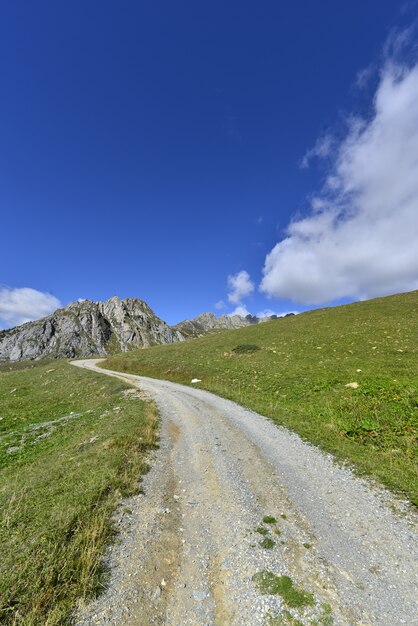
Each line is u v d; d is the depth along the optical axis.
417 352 29.78
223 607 5.61
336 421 16.67
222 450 14.01
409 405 16.78
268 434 16.00
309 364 31.28
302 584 6.06
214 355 47.69
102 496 9.03
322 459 12.45
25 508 8.23
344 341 39.00
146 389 31.97
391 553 6.87
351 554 6.90
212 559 6.91
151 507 9.04
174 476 11.40
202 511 8.97
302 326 55.06
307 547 7.21
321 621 5.21
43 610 5.22
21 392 43.00
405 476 10.46
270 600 5.71
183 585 6.14
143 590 5.95
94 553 6.63
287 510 8.88
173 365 46.25
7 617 5.00
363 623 5.14
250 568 6.58
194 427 17.94
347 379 23.75
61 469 11.23
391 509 8.62
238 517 8.59
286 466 11.96
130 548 7.14
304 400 21.23
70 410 28.92
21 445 18.12
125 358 61.91
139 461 12.09
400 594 5.72
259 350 43.84
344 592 5.82
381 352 31.53
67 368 60.28
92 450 13.21
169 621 5.34
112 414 21.48
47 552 6.38
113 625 5.15
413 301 56.41
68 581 5.84
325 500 9.31
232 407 22.61
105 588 5.91
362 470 11.15
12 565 5.97
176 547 7.34
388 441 13.70
